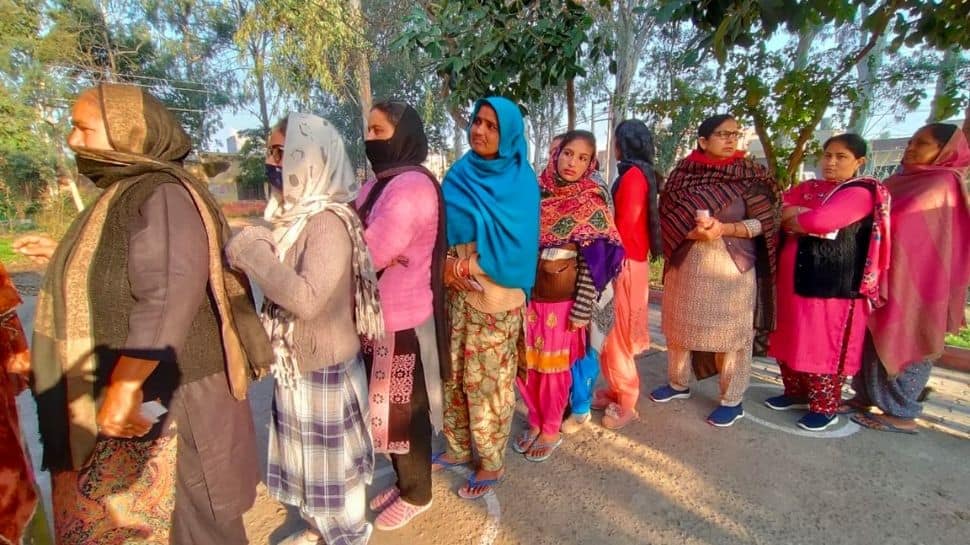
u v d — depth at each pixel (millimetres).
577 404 2740
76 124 1239
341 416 1603
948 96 4074
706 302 2672
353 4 12734
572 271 2346
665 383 3432
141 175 1276
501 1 3352
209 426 1389
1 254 8750
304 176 1469
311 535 1866
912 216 2574
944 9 2883
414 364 1876
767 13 2342
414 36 3523
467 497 2217
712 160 2641
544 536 1984
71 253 1227
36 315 1248
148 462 1315
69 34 14539
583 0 4262
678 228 2691
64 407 1214
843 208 2443
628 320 2715
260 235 1350
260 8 12867
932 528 1993
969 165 2654
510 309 2080
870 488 2248
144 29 18125
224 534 1478
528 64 3561
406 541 1972
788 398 3027
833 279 2570
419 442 1951
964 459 2471
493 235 1955
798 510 2109
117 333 1242
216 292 1337
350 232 1499
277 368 1525
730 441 2664
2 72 12312
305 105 15703
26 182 13797
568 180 2357
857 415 2871
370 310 1581
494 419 2141
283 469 1660
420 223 1777
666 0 2570
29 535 1457
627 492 2254
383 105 1859
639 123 2752
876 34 3359
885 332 2625
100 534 1295
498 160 1993
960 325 2725
